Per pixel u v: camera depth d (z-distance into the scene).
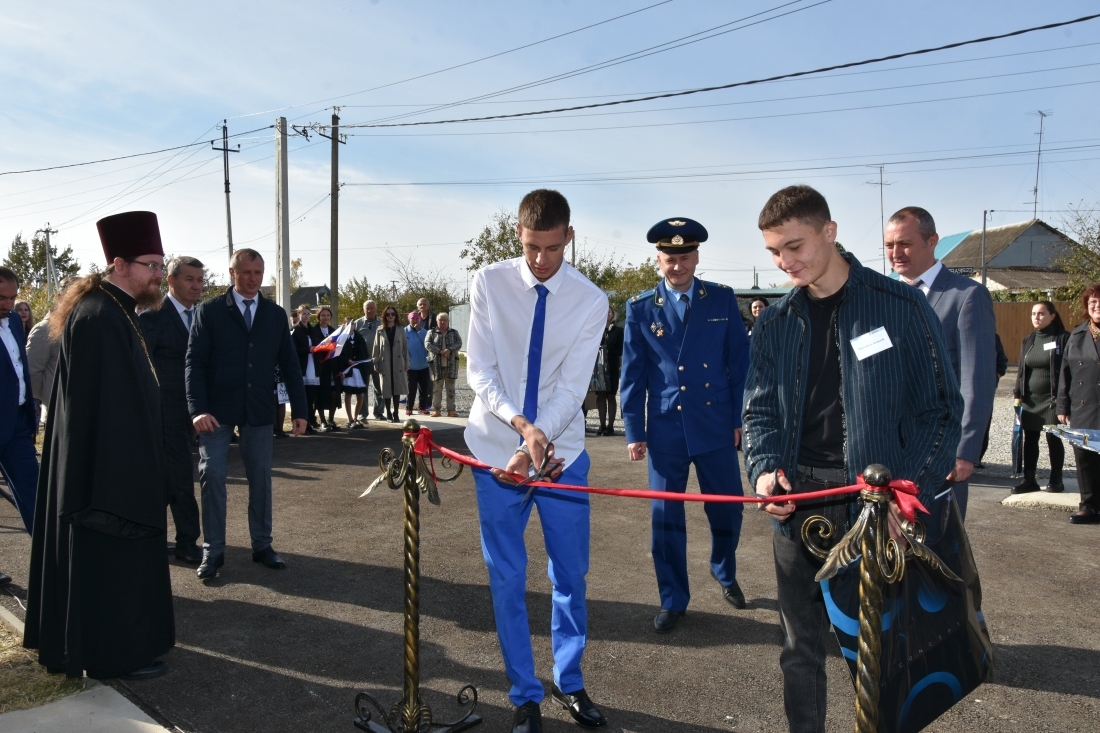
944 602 2.25
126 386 3.13
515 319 2.97
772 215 2.27
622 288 36.28
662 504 3.86
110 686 3.17
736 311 4.04
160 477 3.24
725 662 3.50
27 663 3.32
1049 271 41.78
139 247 3.34
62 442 3.08
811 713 2.43
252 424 4.64
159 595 3.29
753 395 2.54
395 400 11.84
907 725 2.14
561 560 2.98
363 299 34.31
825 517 2.36
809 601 2.45
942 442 2.17
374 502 6.58
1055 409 6.48
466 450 9.16
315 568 4.82
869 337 2.24
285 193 14.49
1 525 5.64
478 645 3.68
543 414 2.82
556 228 2.73
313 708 3.05
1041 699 3.13
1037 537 5.40
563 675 2.98
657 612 4.10
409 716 2.71
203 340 4.53
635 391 4.08
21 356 4.54
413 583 2.72
